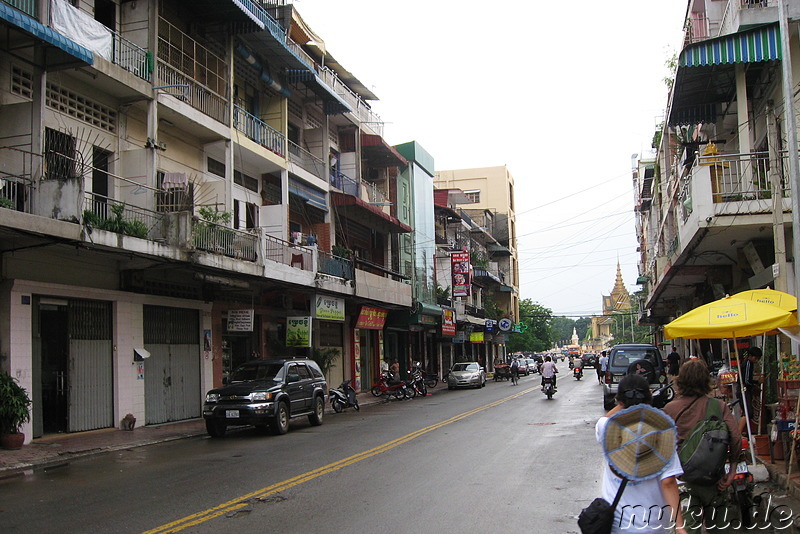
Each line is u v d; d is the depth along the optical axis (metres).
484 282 61.00
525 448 12.53
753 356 11.33
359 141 31.72
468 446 12.84
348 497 8.30
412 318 36.56
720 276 20.23
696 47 14.94
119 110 17.14
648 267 46.81
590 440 13.60
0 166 13.53
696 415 5.80
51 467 11.76
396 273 34.22
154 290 18.44
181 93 18.81
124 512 7.71
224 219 18.98
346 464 10.82
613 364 20.89
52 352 15.36
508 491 8.66
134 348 17.34
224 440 15.22
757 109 17.50
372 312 33.16
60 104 15.39
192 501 8.23
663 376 20.83
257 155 22.00
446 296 45.31
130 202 16.67
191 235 16.67
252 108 23.94
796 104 14.62
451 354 52.03
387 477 9.66
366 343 34.88
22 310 14.12
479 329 56.62
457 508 7.70
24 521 7.38
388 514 7.41
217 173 21.50
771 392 10.92
